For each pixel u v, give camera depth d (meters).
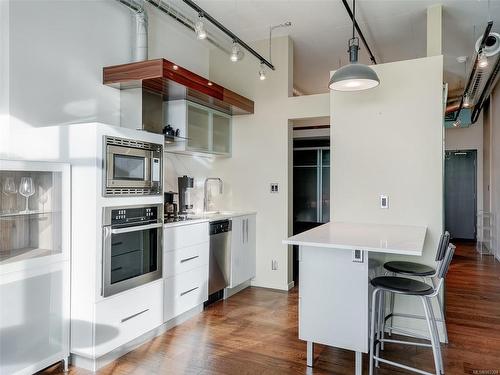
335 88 2.77
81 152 2.47
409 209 3.23
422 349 2.82
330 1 3.48
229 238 3.99
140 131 2.80
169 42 4.11
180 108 3.78
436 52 3.51
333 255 2.42
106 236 2.48
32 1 2.66
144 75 3.08
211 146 4.21
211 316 3.46
